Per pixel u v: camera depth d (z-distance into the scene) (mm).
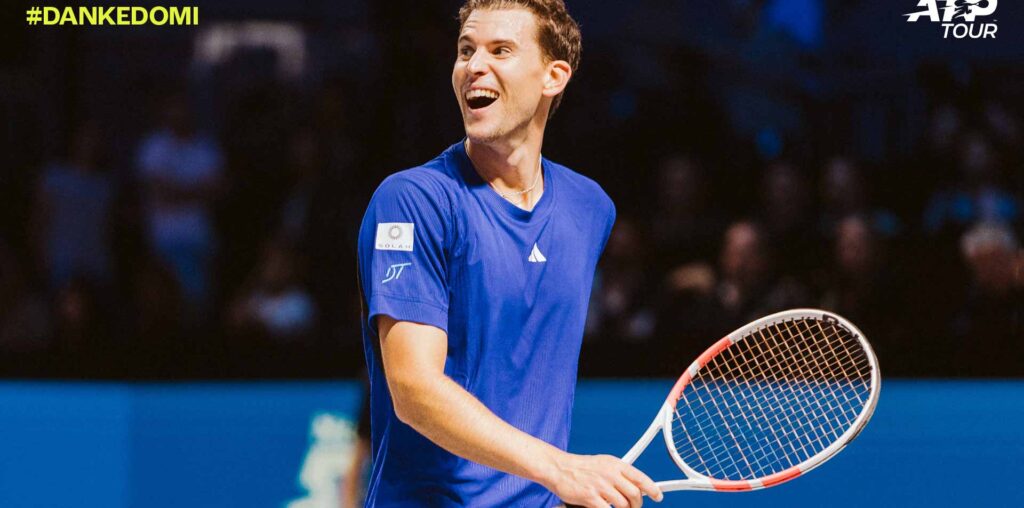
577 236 9172
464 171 8758
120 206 25688
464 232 8508
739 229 22562
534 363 8891
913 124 27625
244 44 27969
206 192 25969
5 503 17547
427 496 8727
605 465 7934
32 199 26609
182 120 25984
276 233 25047
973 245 23984
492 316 8602
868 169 27328
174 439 18016
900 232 25328
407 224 8336
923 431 17500
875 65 28109
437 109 27281
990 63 27781
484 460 7992
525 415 8875
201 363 20031
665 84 28219
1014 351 20438
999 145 26969
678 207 25359
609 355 19891
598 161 27844
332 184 25719
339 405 18594
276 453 17922
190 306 25094
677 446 16969
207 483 17781
